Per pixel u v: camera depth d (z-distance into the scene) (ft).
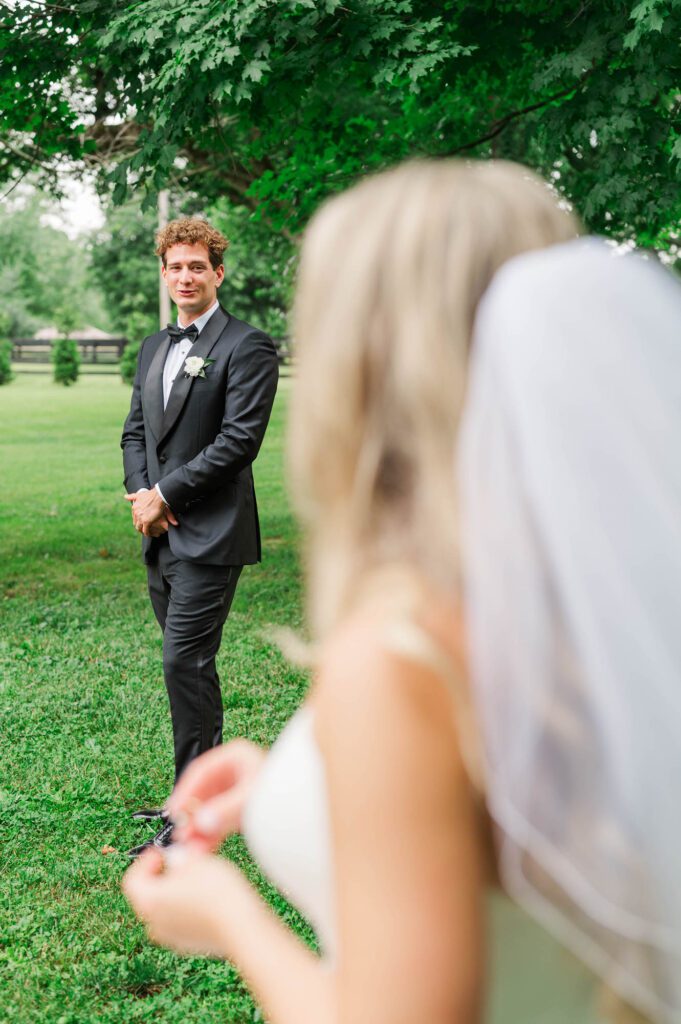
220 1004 9.64
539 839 2.40
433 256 2.69
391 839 2.33
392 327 2.66
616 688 2.42
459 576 2.57
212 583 12.98
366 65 21.48
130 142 33.60
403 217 2.75
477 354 2.60
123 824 13.51
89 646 22.21
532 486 2.50
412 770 2.35
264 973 2.79
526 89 26.27
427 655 2.40
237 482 13.25
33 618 24.53
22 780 14.96
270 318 114.21
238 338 13.25
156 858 3.52
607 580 2.45
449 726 2.39
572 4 22.20
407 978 2.26
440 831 2.35
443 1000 2.26
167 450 13.38
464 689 2.44
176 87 20.08
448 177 2.85
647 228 25.43
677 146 18.33
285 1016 2.65
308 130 28.30
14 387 116.47
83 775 15.12
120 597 26.96
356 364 2.68
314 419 2.74
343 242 2.81
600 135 20.79
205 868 3.24
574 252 2.77
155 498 12.98
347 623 2.60
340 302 2.73
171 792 14.56
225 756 3.81
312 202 29.32
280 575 29.07
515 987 2.64
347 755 2.38
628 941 2.53
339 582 2.72
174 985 9.97
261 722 17.33
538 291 2.60
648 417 2.56
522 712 2.41
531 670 2.43
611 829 2.43
